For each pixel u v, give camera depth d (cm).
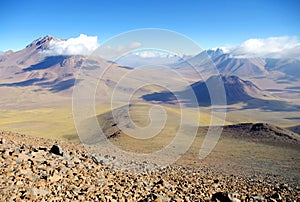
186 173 1778
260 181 2014
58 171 1084
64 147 1855
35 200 820
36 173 1007
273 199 1175
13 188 857
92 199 909
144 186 1143
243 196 1146
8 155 1113
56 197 868
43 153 1266
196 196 1103
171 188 1172
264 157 4003
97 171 1245
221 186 1423
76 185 1006
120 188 1061
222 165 3033
